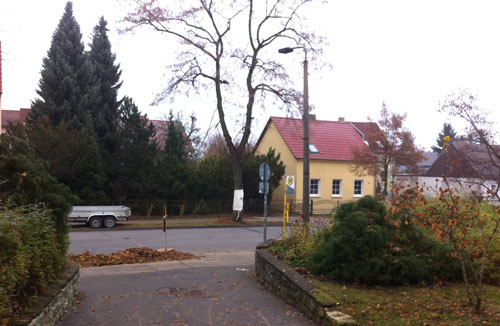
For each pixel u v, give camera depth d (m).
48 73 27.77
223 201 29.72
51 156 22.67
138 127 27.69
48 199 6.91
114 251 14.44
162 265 11.33
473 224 6.88
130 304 7.14
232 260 12.36
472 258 6.96
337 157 33.91
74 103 28.27
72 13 29.38
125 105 28.11
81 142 24.47
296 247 8.98
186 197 28.59
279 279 7.71
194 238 18.47
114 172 26.66
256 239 18.33
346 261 7.05
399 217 7.20
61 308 6.12
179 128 37.00
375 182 35.38
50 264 5.97
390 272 6.85
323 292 6.33
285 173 33.84
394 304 5.92
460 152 14.38
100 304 7.11
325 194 33.56
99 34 32.12
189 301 7.38
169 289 8.33
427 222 6.14
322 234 8.20
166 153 32.09
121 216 22.42
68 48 28.70
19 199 6.43
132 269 10.66
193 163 32.53
